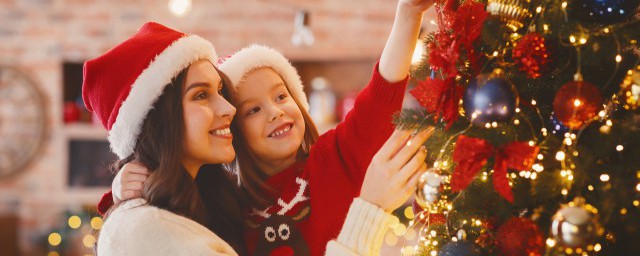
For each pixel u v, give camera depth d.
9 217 4.47
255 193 1.60
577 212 0.96
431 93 1.08
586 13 1.05
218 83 1.50
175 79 1.44
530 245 1.03
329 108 4.77
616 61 1.05
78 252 4.67
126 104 1.43
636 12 1.08
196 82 1.45
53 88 4.93
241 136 1.62
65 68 5.00
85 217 4.65
